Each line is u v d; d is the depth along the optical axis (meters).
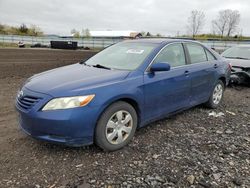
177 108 4.76
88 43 48.97
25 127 3.52
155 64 4.07
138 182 3.02
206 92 5.56
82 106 3.28
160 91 4.24
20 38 49.41
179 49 4.91
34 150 3.69
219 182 3.07
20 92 3.71
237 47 10.25
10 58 19.56
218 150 3.88
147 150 3.79
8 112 5.35
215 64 5.75
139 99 3.90
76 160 3.45
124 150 3.77
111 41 48.53
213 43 38.84
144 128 4.61
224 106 6.33
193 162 3.49
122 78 3.77
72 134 3.29
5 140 3.99
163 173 3.21
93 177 3.09
